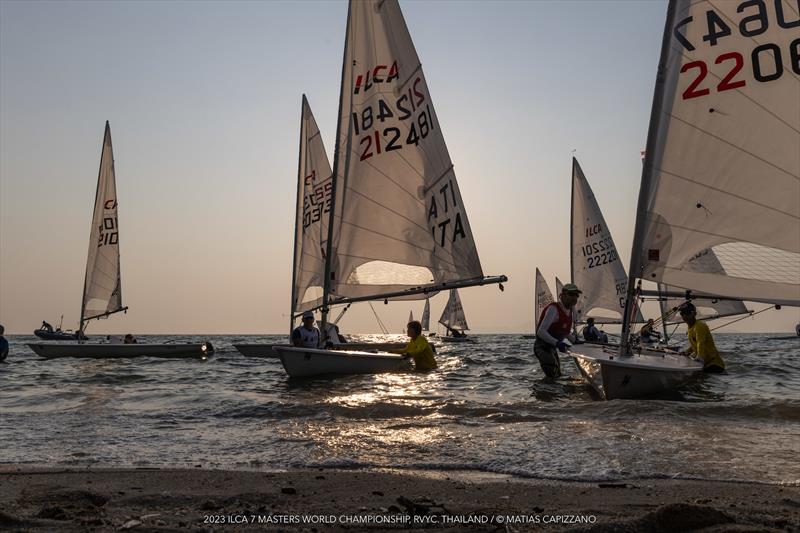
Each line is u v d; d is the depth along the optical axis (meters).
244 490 4.32
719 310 27.45
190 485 4.49
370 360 13.75
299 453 5.71
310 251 25.95
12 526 3.28
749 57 9.95
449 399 9.26
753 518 3.39
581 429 6.54
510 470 4.96
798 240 9.63
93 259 27.41
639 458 5.23
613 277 32.91
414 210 15.45
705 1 10.23
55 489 4.27
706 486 4.39
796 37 9.73
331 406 8.36
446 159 15.75
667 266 10.23
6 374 16.27
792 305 9.61
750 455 5.33
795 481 4.50
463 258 15.51
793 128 9.66
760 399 8.90
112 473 4.93
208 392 11.09
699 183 10.14
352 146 15.27
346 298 15.07
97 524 3.33
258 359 23.97
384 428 6.89
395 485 4.49
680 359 10.91
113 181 27.89
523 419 7.30
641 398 9.41
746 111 9.92
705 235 10.09
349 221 15.20
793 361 19.02
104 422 7.67
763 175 9.82
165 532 3.21
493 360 20.47
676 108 10.31
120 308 27.81
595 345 13.21
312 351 13.13
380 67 15.56
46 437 6.66
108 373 16.61
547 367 12.57
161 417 8.02
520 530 3.29
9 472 4.98
